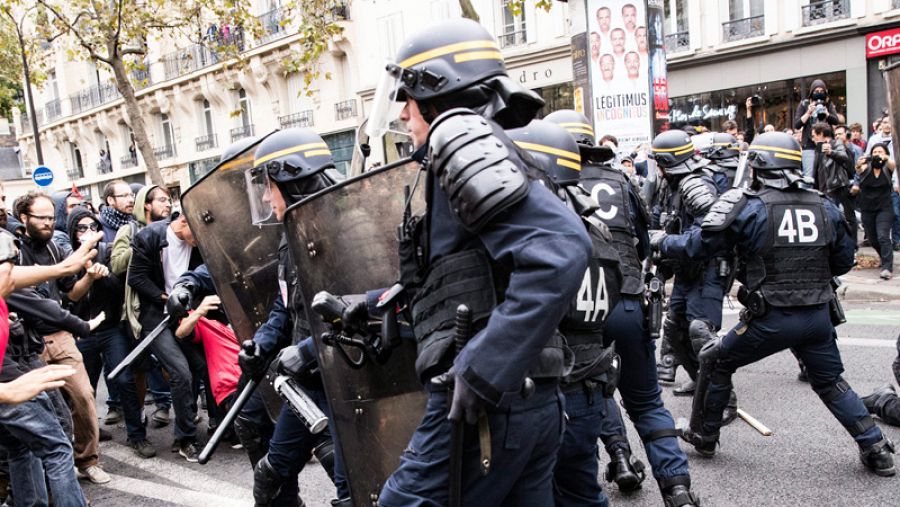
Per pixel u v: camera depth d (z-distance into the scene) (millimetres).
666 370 5910
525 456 1950
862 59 16578
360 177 2615
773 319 3826
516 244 1772
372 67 22812
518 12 12969
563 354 2090
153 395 6117
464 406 1772
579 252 1753
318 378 2910
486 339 1758
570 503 2812
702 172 5320
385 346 2244
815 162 10016
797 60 17453
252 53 25031
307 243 2682
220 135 28125
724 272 4867
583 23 9984
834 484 3846
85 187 36438
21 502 3725
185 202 3879
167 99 29312
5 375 3688
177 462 5113
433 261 1996
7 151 40188
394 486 2025
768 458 4242
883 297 8305
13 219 5484
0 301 3045
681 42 18906
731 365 4090
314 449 3342
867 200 8922
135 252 5137
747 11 17984
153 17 14922
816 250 3793
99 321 4145
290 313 3281
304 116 25031
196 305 4934
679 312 5262
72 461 3576
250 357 3219
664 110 10406
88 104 33781
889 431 4504
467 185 1771
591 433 2736
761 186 3955
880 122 10172
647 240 3832
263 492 3332
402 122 2381
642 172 9766
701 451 4297
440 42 2025
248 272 3734
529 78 20203
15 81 28766
